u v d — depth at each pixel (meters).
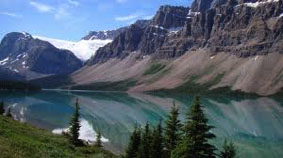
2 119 63.78
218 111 199.62
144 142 56.09
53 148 38.47
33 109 193.38
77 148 57.56
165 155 53.88
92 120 156.38
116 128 133.38
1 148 28.39
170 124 55.38
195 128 37.69
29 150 31.86
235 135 122.00
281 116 178.38
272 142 110.25
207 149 37.75
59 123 140.50
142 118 164.88
